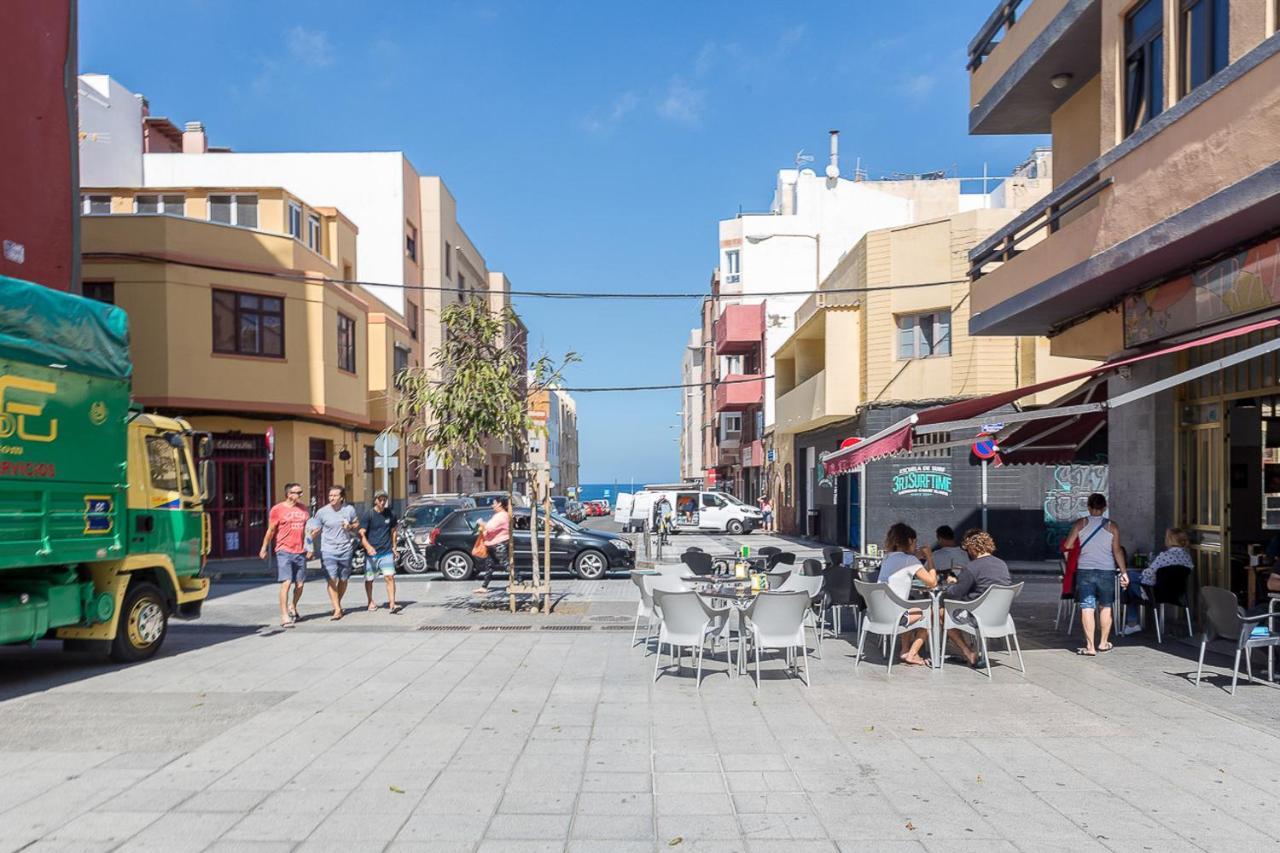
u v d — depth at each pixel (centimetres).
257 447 2389
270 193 2622
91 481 909
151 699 795
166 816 509
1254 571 1005
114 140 3403
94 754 627
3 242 1212
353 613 1366
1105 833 483
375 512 1382
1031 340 2258
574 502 6331
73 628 939
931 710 748
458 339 1291
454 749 636
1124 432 1259
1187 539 1070
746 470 5044
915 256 2409
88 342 900
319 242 2900
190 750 636
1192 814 510
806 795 543
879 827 493
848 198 4162
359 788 555
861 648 927
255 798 538
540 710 750
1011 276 1256
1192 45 888
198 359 2205
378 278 3650
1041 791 549
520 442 1345
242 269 2252
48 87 1295
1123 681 859
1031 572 2059
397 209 3659
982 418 949
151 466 1023
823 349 3275
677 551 2752
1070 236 1068
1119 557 1024
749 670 916
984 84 1436
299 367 2398
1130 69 1016
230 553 2328
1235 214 768
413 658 987
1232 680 852
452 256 4338
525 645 1068
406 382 1295
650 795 543
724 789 554
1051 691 817
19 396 820
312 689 834
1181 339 1004
